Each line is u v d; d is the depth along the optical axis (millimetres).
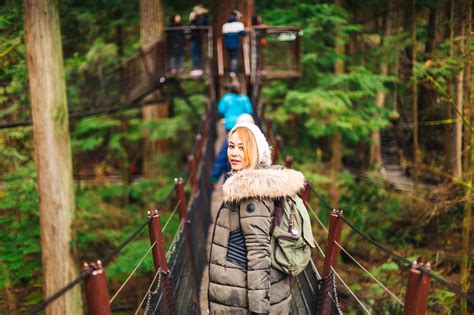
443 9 12312
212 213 7473
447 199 10672
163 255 3207
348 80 12875
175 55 12203
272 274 2229
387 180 14969
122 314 12953
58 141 8047
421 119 15547
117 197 15359
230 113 6703
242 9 11812
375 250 11406
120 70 11406
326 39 13312
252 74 11266
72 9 13156
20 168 10125
